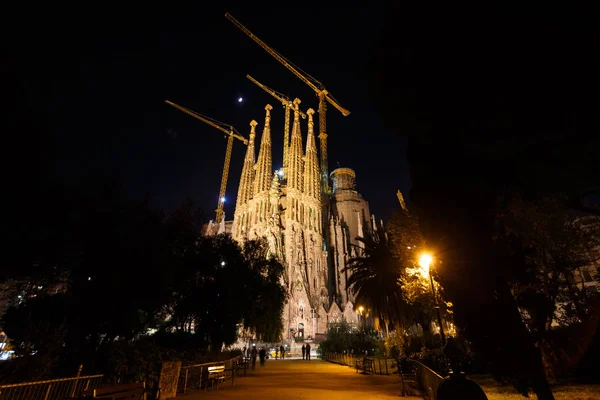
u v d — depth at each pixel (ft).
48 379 28.30
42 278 38.47
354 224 335.26
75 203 37.45
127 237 43.27
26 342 29.73
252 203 319.06
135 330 52.34
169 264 50.14
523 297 42.06
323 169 378.12
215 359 63.26
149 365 39.81
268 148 351.25
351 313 251.80
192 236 65.92
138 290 45.24
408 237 68.80
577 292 49.19
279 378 65.00
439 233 21.24
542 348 45.98
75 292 41.19
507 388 38.06
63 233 36.01
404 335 90.48
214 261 74.23
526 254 42.55
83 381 31.42
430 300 61.26
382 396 42.52
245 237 290.76
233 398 41.27
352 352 112.98
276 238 270.67
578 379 42.06
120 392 29.73
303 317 239.91
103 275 41.52
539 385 18.40
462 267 20.43
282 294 105.09
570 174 19.72
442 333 35.01
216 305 72.33
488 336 19.61
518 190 22.91
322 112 408.05
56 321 39.75
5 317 39.40
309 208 308.40
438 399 20.01
